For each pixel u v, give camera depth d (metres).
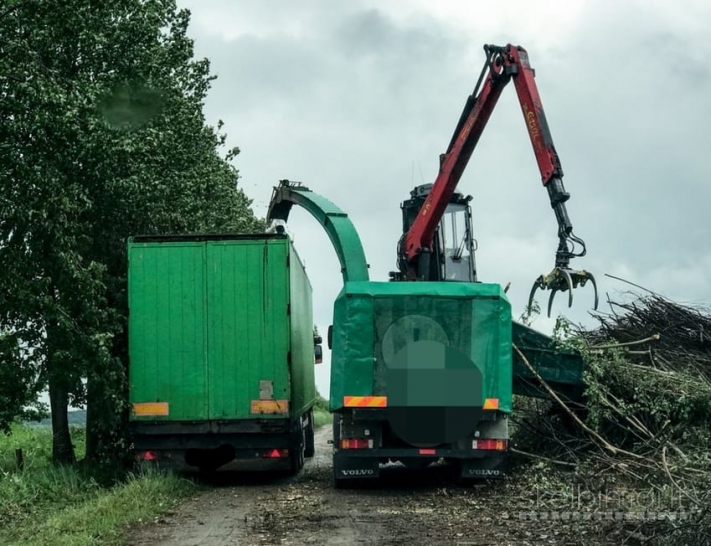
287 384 15.99
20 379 15.70
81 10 15.35
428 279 17.89
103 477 16.34
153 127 18.00
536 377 15.69
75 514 11.95
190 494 14.45
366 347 14.26
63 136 14.74
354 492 14.29
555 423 16.00
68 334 15.55
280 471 18.20
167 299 16.08
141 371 15.99
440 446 14.27
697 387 14.62
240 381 15.98
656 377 14.92
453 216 18.64
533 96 14.80
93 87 15.31
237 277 16.14
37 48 15.15
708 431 14.14
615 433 15.21
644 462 13.52
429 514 11.81
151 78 18.14
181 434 15.90
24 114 14.48
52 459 18.28
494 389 14.25
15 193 14.83
